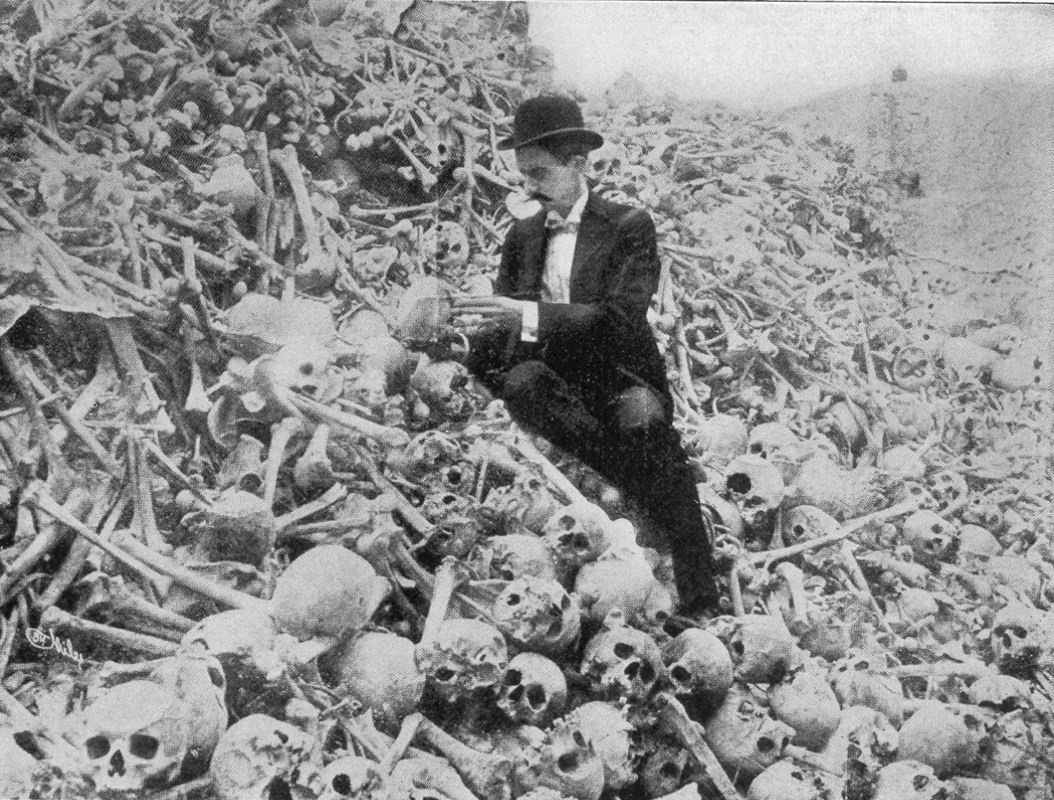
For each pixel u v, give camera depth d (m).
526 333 4.00
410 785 3.41
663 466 4.06
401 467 3.78
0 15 3.70
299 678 3.41
